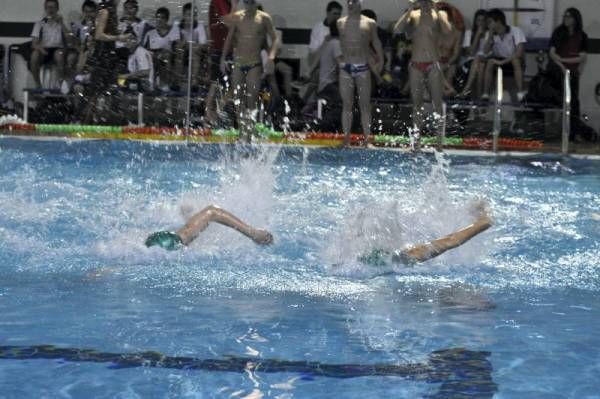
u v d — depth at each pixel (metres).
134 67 36.19
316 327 11.02
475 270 14.49
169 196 20.66
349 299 12.48
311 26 40.25
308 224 17.73
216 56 36.78
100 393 8.63
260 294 12.67
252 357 9.78
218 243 15.48
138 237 16.19
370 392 8.76
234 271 13.95
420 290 13.10
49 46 37.88
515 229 17.94
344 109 32.53
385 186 23.12
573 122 36.28
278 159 28.31
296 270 14.12
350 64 32.28
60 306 11.82
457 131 36.06
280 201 20.33
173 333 10.65
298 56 40.41
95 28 36.56
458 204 19.08
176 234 15.06
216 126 35.41
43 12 41.31
